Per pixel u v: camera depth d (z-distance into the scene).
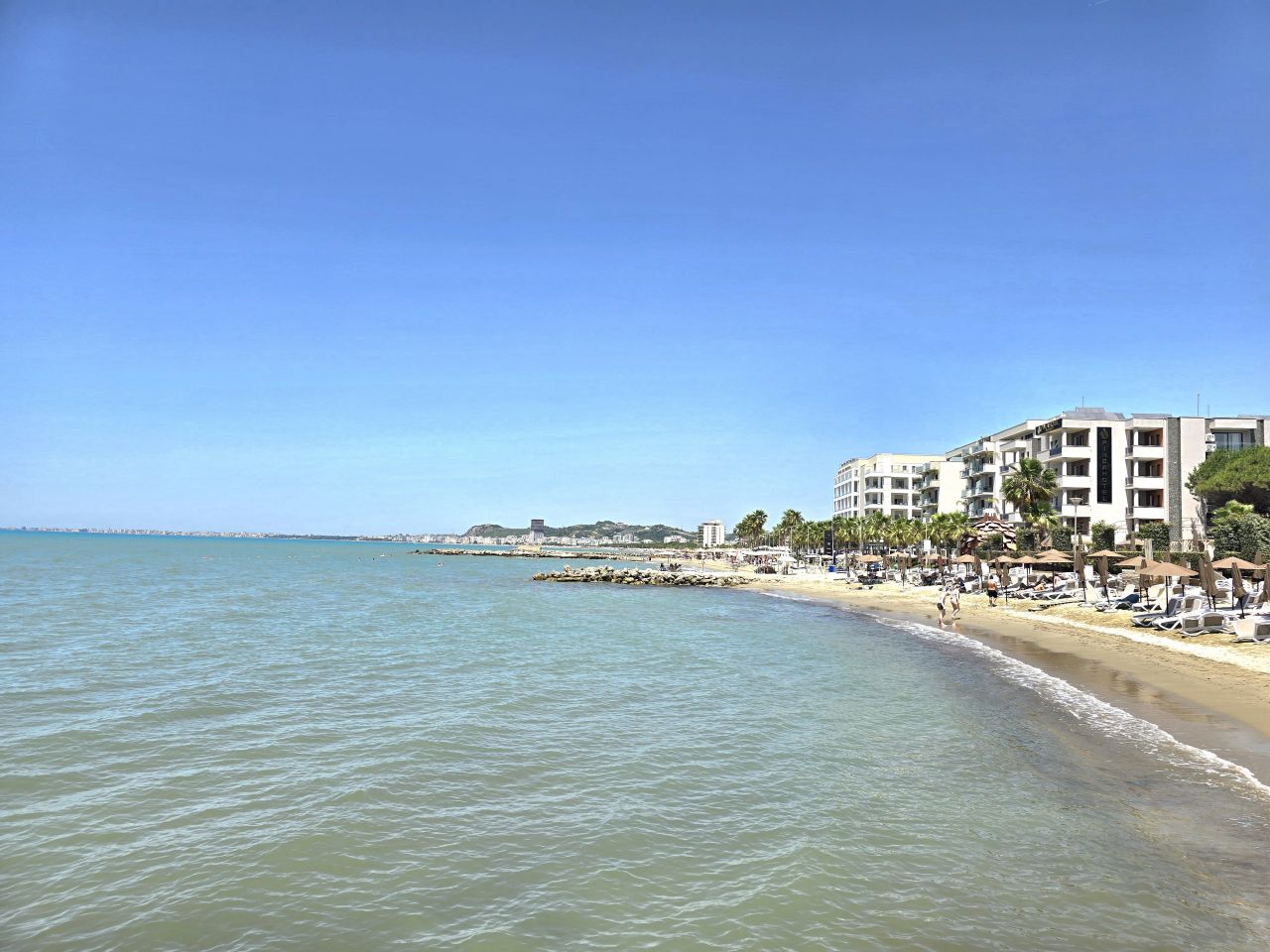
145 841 12.27
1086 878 10.91
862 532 119.50
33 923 9.80
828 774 15.80
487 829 12.84
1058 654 32.28
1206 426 75.69
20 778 15.09
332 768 15.91
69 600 54.47
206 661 28.84
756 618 53.75
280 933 9.63
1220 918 9.76
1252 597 36.69
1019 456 89.94
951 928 9.61
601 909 10.19
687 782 15.23
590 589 92.50
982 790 14.64
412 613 51.88
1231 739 17.89
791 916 9.95
